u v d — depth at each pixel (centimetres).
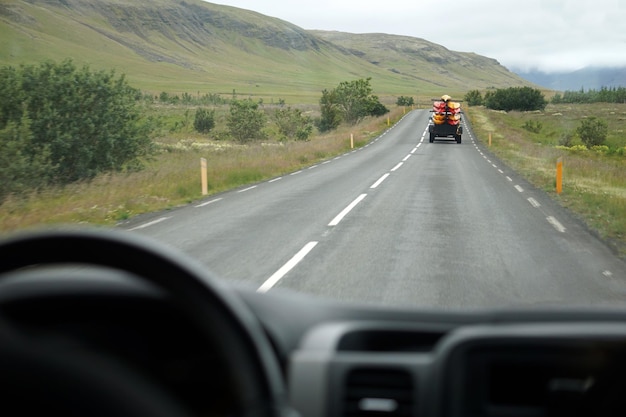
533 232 1335
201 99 16050
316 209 1680
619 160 5769
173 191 2064
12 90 2612
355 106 9094
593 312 258
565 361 198
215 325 147
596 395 197
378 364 217
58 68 2720
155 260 146
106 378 114
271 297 306
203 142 5966
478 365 203
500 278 912
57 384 110
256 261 1037
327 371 221
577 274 946
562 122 11194
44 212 1580
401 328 263
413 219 1502
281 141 6106
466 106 15125
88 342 139
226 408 151
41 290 154
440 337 262
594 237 1287
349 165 3300
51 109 2627
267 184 2389
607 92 18300
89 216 1578
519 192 2112
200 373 153
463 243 1199
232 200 1911
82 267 159
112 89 2764
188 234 1318
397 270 962
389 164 3347
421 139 6034
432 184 2336
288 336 269
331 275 930
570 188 2242
